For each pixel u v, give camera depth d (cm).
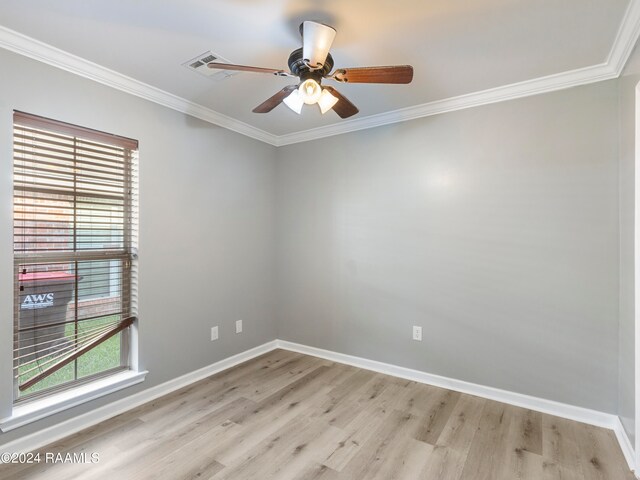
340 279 346
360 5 170
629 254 203
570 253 241
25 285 207
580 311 239
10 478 179
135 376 254
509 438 218
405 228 309
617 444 212
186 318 292
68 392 224
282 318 388
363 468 190
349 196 340
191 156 295
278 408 255
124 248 256
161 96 267
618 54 209
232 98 279
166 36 197
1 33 187
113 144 243
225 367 329
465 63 225
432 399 270
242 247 346
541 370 252
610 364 229
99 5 170
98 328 241
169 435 219
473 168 276
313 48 165
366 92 268
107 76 235
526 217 256
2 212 192
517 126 259
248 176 352
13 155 197
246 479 181
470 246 279
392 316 316
